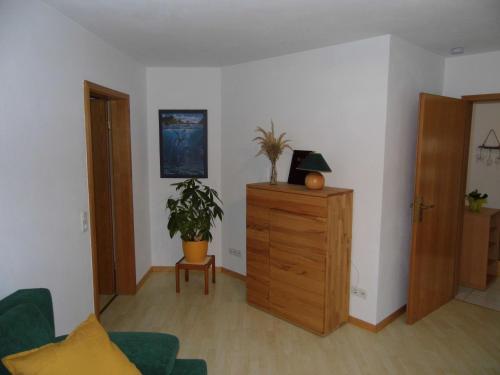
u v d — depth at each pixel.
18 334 1.44
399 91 3.00
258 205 3.38
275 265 3.30
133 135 3.82
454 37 2.90
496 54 3.32
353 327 3.20
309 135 3.43
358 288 3.18
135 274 3.88
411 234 3.17
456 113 3.39
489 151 4.67
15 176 1.96
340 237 3.03
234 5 2.26
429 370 2.59
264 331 3.12
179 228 3.86
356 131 3.07
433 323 3.27
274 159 3.43
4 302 1.66
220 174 4.41
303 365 2.65
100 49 3.01
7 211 1.90
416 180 3.03
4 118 1.87
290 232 3.13
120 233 3.78
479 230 4.01
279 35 2.89
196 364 1.92
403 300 3.41
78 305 2.64
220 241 4.53
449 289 3.71
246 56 3.64
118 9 2.33
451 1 2.15
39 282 2.18
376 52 2.89
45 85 2.22
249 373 2.56
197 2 2.21
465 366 2.64
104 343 1.53
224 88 4.23
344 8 2.29
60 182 2.39
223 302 3.69
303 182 3.40
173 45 3.22
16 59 1.95
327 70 3.23
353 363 2.67
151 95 4.25
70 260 2.52
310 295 3.05
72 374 1.35
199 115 4.29
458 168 3.56
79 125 2.65
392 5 2.23
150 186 4.38
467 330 3.15
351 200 3.10
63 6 2.27
